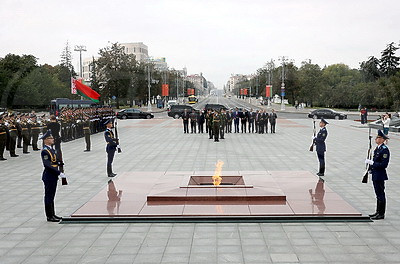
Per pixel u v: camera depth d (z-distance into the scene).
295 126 34.16
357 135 26.16
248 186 9.55
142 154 17.47
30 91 60.28
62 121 22.66
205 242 6.82
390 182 11.55
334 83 97.44
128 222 7.93
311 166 14.16
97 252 6.45
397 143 21.92
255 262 6.00
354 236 7.07
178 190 9.39
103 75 73.56
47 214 8.06
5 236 7.27
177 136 25.73
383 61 84.75
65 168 14.06
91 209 8.49
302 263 5.96
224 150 18.53
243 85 170.88
